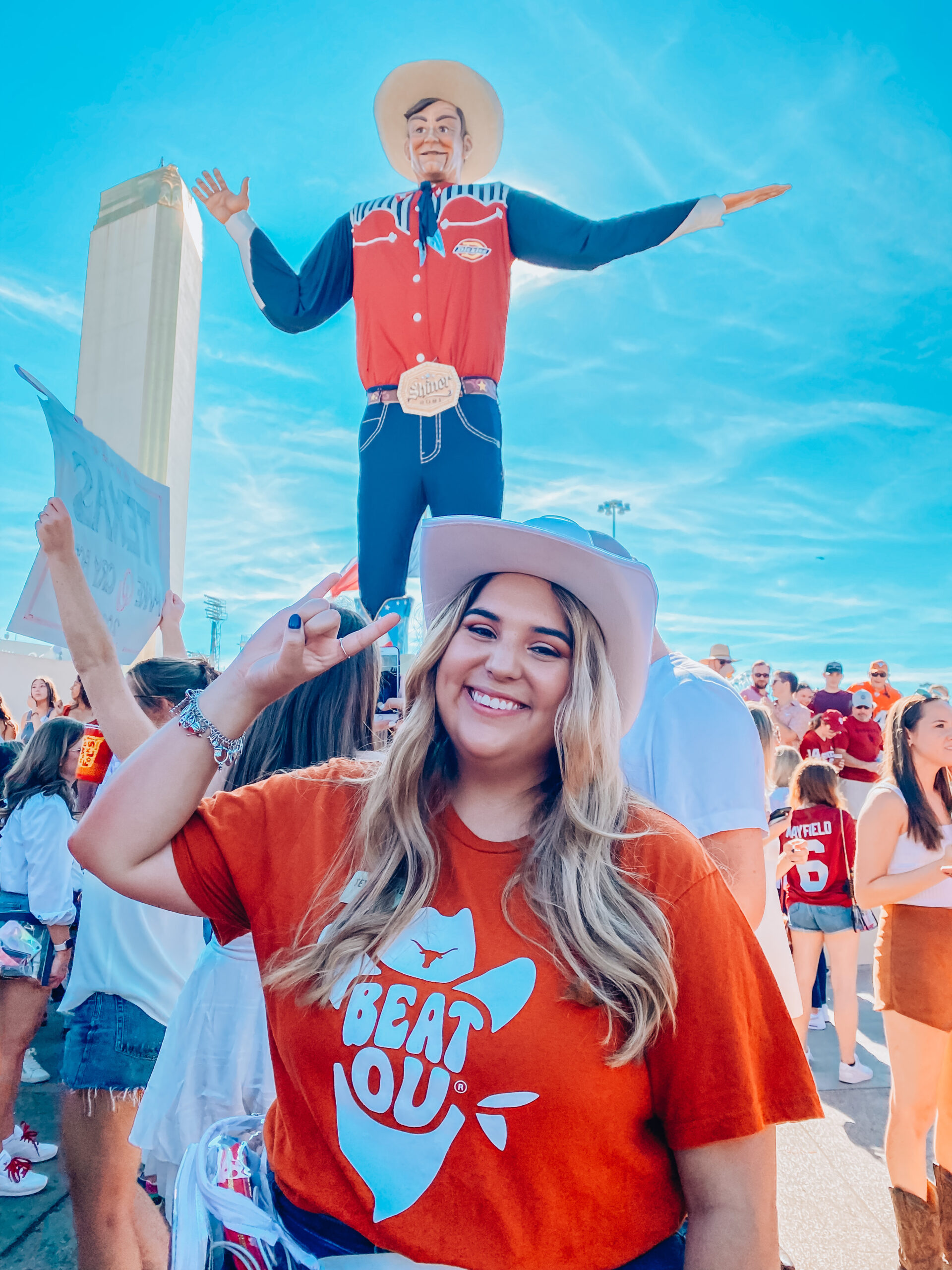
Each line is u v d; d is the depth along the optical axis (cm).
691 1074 103
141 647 263
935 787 290
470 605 132
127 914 218
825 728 737
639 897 108
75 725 338
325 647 121
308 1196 107
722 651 833
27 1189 314
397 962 108
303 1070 109
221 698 121
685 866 113
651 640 136
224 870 124
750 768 192
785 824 293
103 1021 213
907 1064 266
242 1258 108
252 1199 116
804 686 781
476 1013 102
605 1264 102
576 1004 103
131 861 120
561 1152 98
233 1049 183
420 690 130
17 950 317
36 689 831
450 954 108
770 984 111
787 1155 360
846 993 440
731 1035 103
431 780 127
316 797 129
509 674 122
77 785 370
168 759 120
